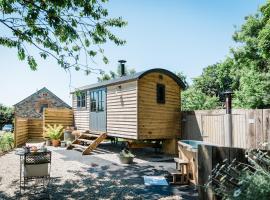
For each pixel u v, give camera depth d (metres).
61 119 20.36
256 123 11.80
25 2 6.48
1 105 42.78
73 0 6.73
